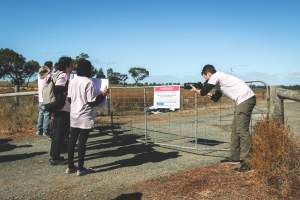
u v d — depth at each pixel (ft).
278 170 19.34
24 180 22.59
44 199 19.31
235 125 23.77
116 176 22.95
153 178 22.17
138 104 41.47
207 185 20.38
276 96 22.62
